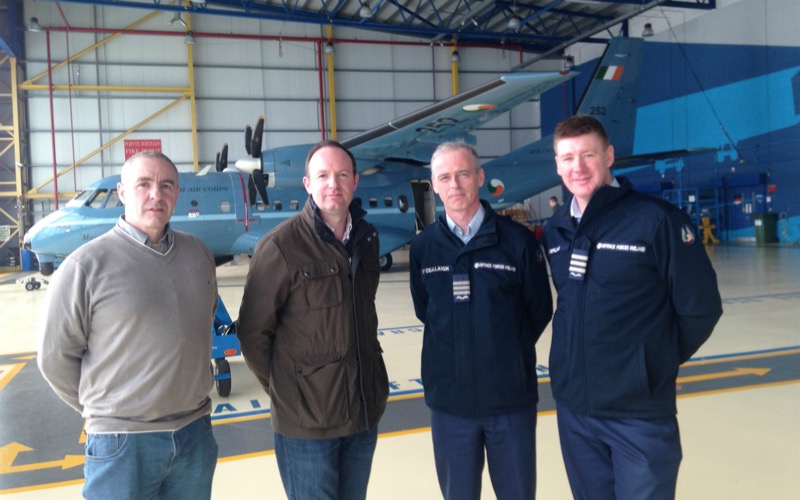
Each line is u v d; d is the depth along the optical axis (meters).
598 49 24.38
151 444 2.09
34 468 3.75
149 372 2.08
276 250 2.29
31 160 20.73
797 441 3.79
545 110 26.50
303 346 2.32
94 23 20.88
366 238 2.44
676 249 2.17
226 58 22.09
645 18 22.36
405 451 3.87
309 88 22.97
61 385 2.12
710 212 20.70
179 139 21.78
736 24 19.23
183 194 13.84
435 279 2.63
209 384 2.30
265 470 3.62
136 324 2.06
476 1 20.88
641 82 23.11
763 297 9.55
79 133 20.95
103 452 2.05
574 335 2.35
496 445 2.55
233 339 5.07
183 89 21.56
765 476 3.31
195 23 21.69
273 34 22.45
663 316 2.23
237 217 14.15
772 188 18.61
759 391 4.85
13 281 17.00
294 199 14.71
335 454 2.38
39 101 20.66
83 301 2.04
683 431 4.02
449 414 2.57
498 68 25.25
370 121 23.75
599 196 2.29
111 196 13.40
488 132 25.97
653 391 2.21
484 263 2.53
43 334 2.04
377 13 22.00
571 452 2.45
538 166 16.38
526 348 2.58
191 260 2.25
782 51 17.95
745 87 19.12
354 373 2.36
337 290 2.33
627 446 2.25
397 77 23.94
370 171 15.45
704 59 20.47
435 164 2.55
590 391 2.30
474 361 2.50
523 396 2.52
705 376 5.34
